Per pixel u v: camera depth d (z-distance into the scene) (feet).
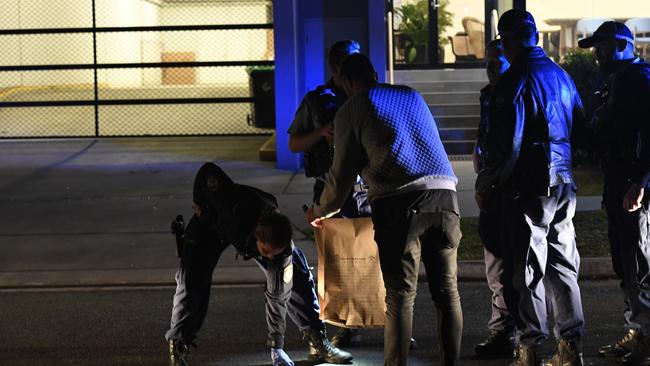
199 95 110.93
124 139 87.97
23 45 123.13
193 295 28.04
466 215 51.39
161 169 70.79
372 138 25.20
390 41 70.79
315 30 71.05
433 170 25.31
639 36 87.30
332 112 29.60
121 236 49.47
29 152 80.84
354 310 28.58
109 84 124.36
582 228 46.70
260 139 86.22
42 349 32.01
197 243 27.96
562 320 27.53
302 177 66.28
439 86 80.12
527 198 26.53
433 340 32.07
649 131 27.17
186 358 29.17
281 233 26.53
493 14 80.74
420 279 40.14
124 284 41.04
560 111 26.66
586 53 67.87
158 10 131.64
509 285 27.53
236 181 65.00
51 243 48.24
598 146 28.30
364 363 29.81
